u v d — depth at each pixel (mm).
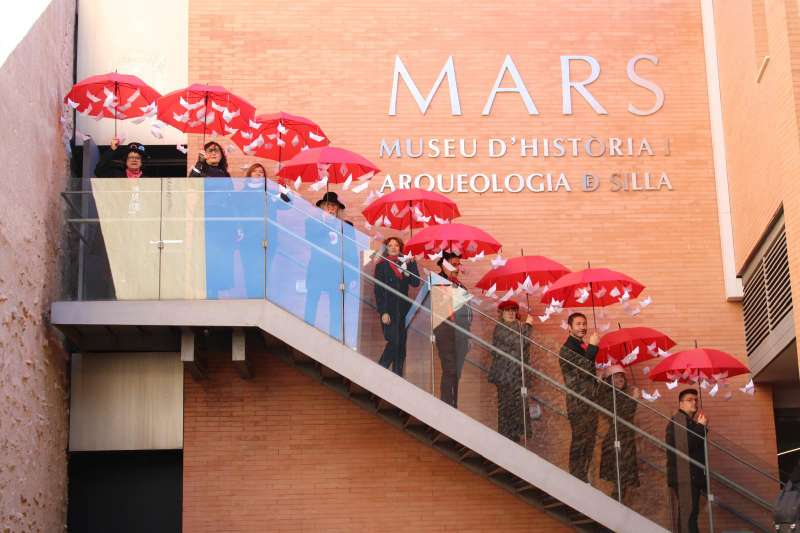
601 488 11664
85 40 15664
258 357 14328
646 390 14375
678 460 11734
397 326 12211
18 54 12281
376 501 13992
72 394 14336
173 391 14430
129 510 14562
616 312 14648
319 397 14234
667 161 15195
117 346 13891
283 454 14086
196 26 15297
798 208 11680
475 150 15109
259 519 13914
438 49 15430
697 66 15539
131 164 14016
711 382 14492
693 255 14906
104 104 13555
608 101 15367
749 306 14430
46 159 13336
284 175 13688
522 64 15438
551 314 14539
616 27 15602
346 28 15414
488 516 13984
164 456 14727
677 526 11586
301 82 15219
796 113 11750
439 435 13180
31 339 12445
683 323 14688
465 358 12023
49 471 13383
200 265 12789
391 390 12023
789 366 13664
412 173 15000
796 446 16094
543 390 11875
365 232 14688
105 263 12930
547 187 15031
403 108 15211
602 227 14953
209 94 13219
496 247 13188
